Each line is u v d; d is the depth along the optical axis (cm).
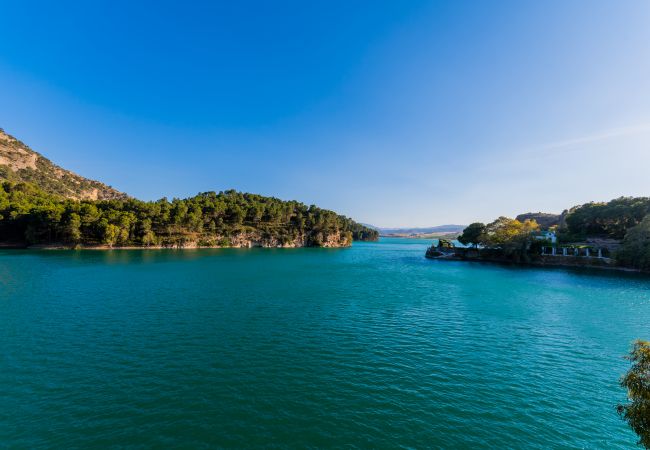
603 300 5875
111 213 16112
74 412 2033
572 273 9831
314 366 2795
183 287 6400
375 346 3306
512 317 4566
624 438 1898
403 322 4194
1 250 13950
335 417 2045
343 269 10469
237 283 7075
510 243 12756
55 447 1706
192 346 3200
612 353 3234
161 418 1991
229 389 2367
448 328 3975
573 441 1862
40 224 14688
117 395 2247
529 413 2141
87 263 9938
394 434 1888
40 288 5953
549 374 2733
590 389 2481
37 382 2405
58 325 3778
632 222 13650
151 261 11094
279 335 3584
